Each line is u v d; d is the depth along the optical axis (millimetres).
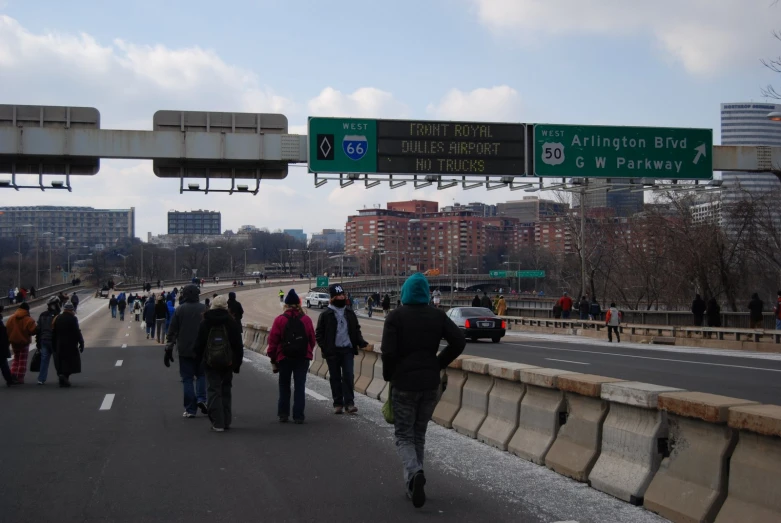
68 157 28375
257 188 30094
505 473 8094
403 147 29266
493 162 29828
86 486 7707
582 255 43344
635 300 60031
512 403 9383
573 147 30266
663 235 51094
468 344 32156
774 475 5398
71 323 17078
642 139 30703
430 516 6590
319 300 91875
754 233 46719
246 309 95625
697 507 5965
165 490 7527
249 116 29141
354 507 6891
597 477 7312
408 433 6984
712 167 31125
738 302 52219
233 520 6520
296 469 8445
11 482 7891
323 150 28828
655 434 6707
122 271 195875
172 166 30016
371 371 15555
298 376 11695
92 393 15828
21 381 17703
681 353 26344
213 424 10883
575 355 25344
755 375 18219
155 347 33281
